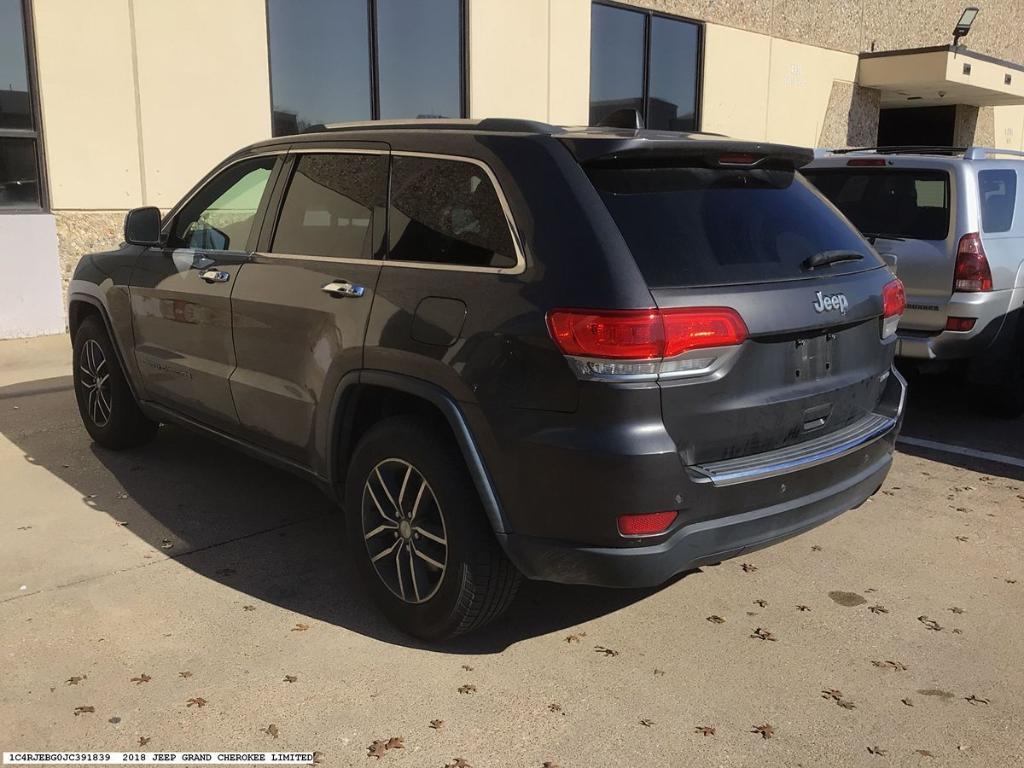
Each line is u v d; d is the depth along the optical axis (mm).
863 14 17125
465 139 3348
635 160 3119
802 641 3512
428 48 10859
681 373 2859
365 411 3656
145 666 3219
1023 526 4656
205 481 5023
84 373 5469
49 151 8234
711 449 2971
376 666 3260
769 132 15742
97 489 4879
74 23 8180
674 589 3928
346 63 10164
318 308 3621
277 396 3908
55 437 5734
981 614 3754
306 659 3289
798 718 3023
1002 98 19047
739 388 2992
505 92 11609
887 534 4547
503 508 3023
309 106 9961
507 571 3197
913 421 6578
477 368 3023
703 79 14336
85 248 8594
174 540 4266
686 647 3449
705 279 2973
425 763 2754
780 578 4051
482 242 3156
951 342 5953
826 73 16625
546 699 3090
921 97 19078
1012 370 6367
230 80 9211
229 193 4422
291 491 4910
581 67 12414
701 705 3082
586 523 2869
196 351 4406
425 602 3322
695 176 3270
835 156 6703
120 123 8586
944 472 5469
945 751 2873
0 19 7852
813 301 3184
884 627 3631
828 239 3525
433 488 3205
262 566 4023
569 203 2988
